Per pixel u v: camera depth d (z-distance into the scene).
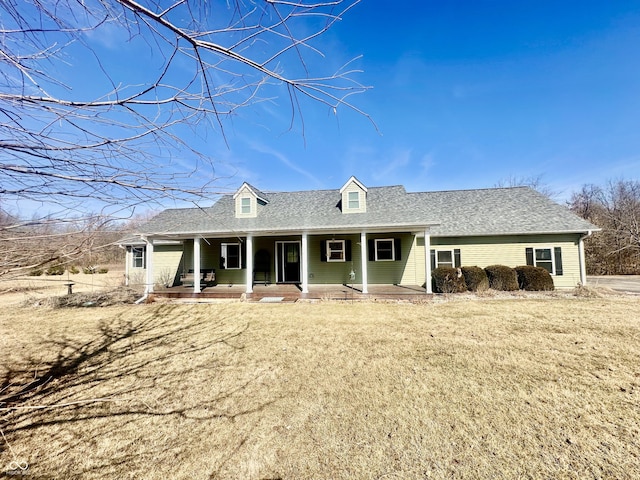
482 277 12.09
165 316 9.05
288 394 3.89
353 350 5.53
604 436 2.88
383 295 10.80
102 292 11.20
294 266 14.11
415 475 2.45
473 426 3.10
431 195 17.08
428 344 5.75
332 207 13.82
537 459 2.59
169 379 4.47
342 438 2.96
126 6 1.37
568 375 4.25
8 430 3.21
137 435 3.10
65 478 2.50
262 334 6.81
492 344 5.66
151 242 12.98
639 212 19.00
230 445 2.90
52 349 6.09
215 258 14.48
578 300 10.23
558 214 13.73
